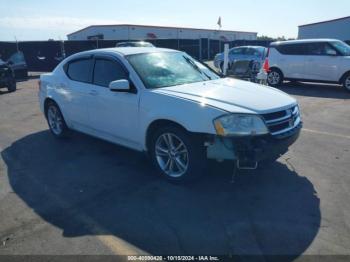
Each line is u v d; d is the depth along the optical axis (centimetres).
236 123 365
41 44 2572
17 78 2005
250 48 1806
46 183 448
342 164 482
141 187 423
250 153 366
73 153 563
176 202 381
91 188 427
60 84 594
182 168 418
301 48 1268
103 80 507
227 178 438
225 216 349
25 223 349
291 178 436
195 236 316
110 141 519
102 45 2694
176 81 475
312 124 708
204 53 3591
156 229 330
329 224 330
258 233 318
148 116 427
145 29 4941
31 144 623
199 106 382
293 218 342
